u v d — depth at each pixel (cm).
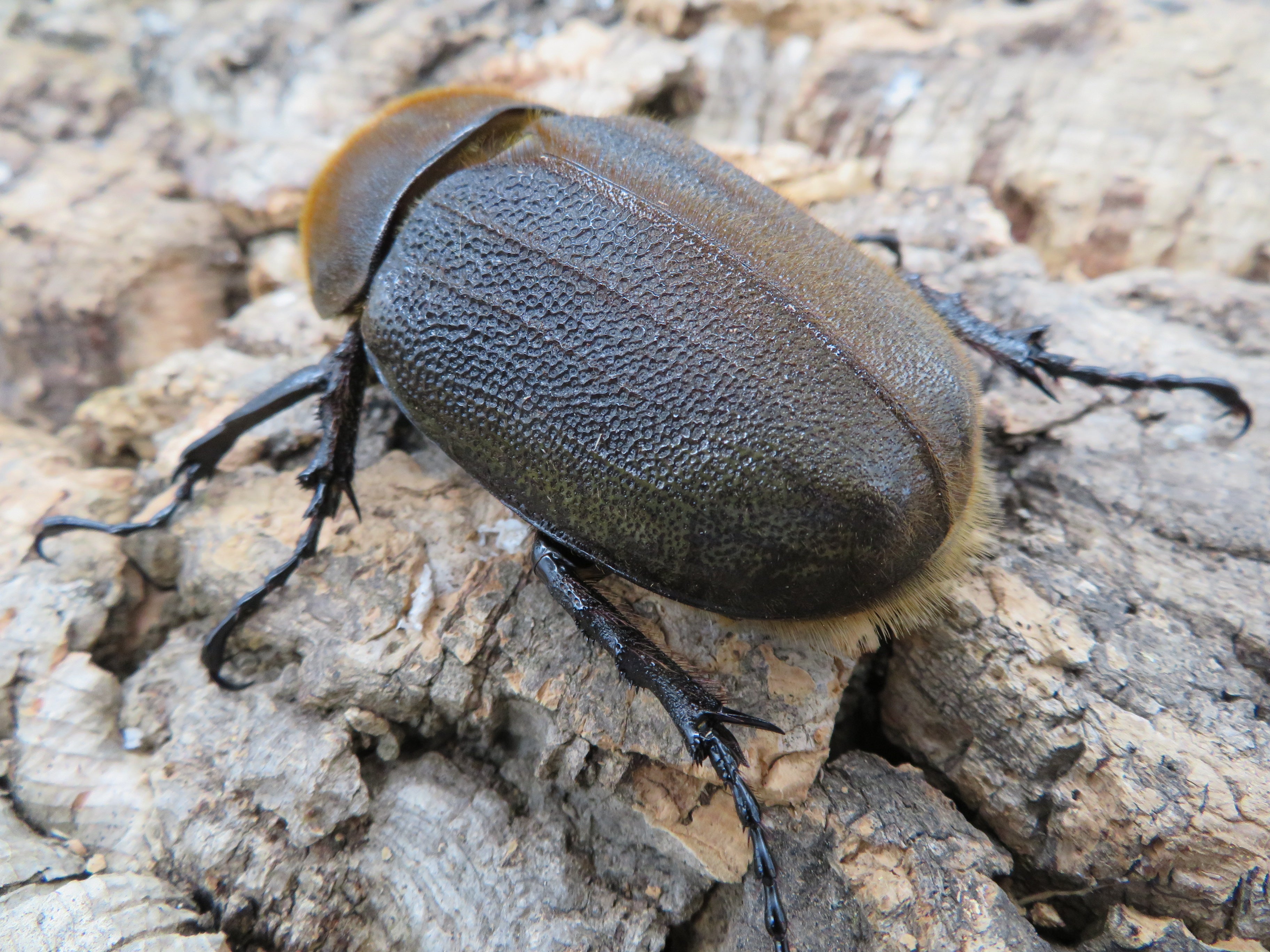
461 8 15
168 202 13
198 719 8
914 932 7
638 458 7
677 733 8
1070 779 8
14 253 12
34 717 9
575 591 8
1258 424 9
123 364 12
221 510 9
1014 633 8
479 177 8
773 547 7
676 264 8
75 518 9
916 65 13
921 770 8
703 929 8
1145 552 9
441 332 8
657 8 14
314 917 8
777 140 13
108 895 8
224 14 15
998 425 9
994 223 11
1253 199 11
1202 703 8
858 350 7
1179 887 7
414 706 8
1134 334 10
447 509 9
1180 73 12
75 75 14
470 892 8
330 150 13
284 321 11
